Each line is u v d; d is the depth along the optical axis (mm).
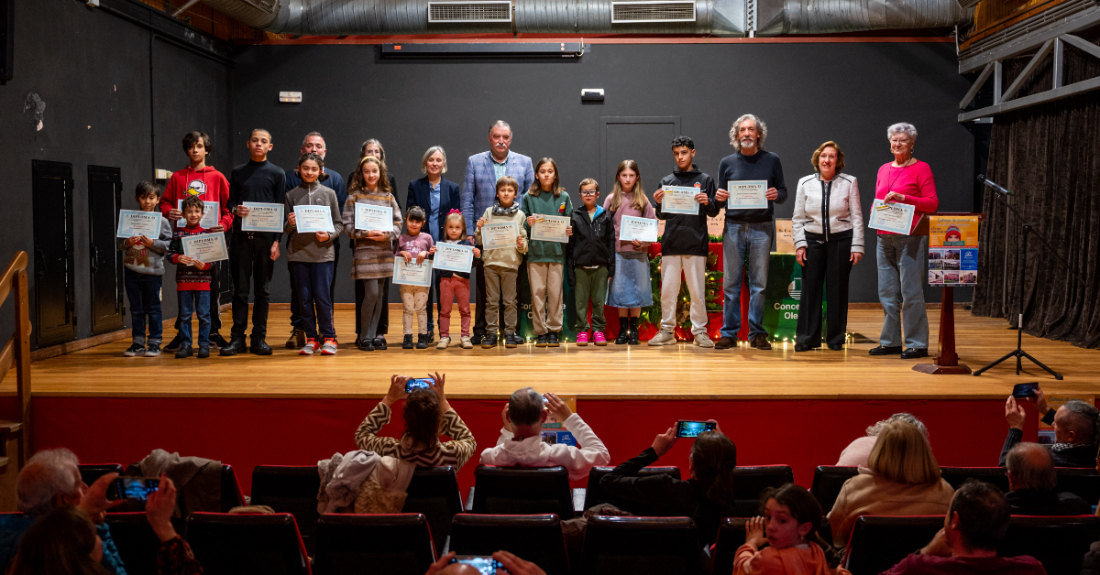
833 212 5371
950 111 8609
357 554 2170
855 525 2170
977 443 4172
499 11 8172
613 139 8742
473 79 8719
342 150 8758
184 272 5281
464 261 5438
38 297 5344
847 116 8641
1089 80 6133
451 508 2742
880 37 8562
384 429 4223
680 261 5629
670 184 5516
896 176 5145
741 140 5426
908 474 2428
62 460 2201
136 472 2795
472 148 8758
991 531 1904
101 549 1757
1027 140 7270
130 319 6660
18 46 5164
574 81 8703
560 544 2184
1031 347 5922
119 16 6391
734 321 5578
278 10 8008
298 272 5328
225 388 4285
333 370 4781
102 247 6160
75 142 5809
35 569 1641
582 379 4492
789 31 8422
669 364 4965
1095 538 2148
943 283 4629
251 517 2102
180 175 5402
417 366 4895
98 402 4242
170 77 7289
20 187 5195
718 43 8617
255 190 5355
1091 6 6191
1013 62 7582
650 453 2744
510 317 5676
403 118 8734
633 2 8250
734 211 5469
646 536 2156
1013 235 7582
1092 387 4305
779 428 4168
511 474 2738
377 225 5332
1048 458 2451
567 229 5504
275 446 4227
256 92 8695
